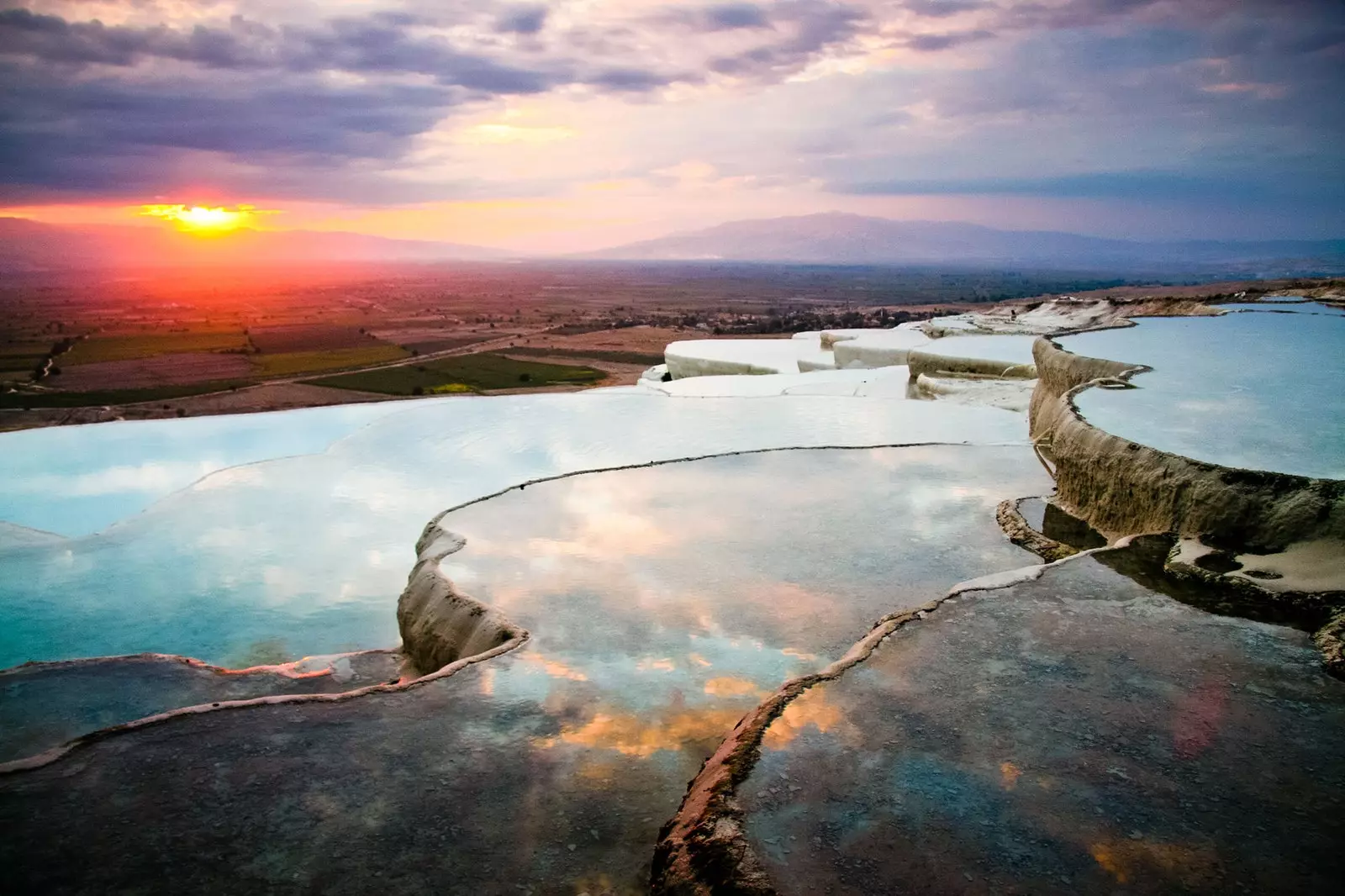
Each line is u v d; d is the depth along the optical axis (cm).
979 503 886
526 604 652
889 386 2133
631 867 375
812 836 332
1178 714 417
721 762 389
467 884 361
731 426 1598
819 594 665
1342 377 1012
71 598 1093
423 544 827
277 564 1201
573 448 1564
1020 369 1820
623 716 496
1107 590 571
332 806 406
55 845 372
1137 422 816
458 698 514
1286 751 386
